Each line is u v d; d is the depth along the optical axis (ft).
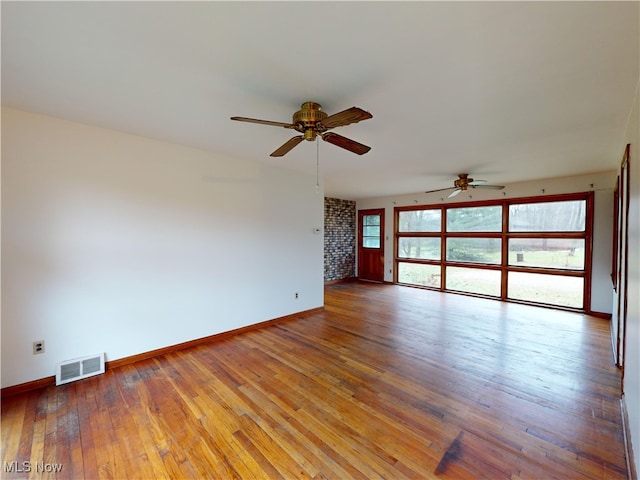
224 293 12.52
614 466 5.59
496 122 8.45
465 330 13.33
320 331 13.32
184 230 11.30
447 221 22.34
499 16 4.34
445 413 7.22
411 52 5.26
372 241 26.96
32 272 8.37
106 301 9.58
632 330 6.55
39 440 6.32
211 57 5.46
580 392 8.14
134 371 9.48
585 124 8.50
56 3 4.09
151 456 5.90
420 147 10.88
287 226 15.05
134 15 4.37
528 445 6.15
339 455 5.90
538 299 18.07
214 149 11.59
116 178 9.70
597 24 4.48
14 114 8.02
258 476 5.43
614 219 14.17
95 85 6.57
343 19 4.43
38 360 8.46
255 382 8.74
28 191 8.27
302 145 10.89
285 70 5.87
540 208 17.94
